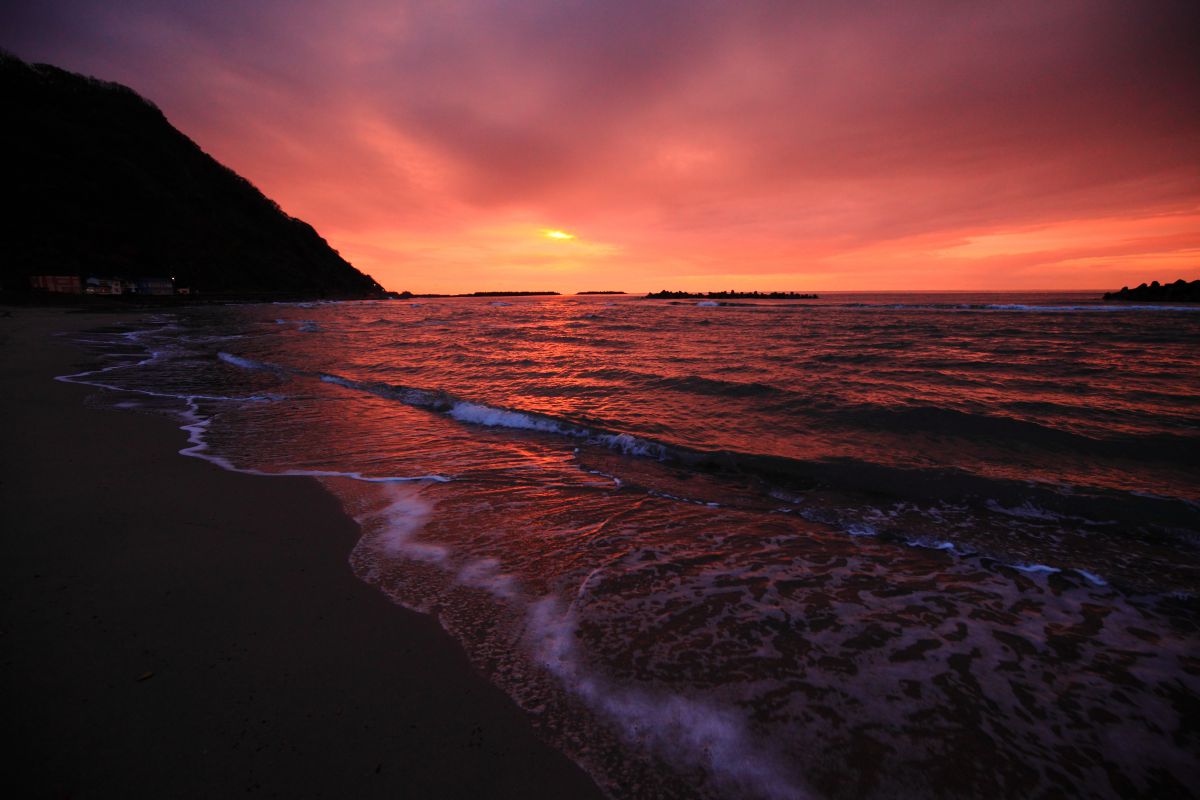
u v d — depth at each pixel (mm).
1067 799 1590
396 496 4098
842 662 2209
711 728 1827
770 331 21297
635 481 4555
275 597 2594
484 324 28047
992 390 8203
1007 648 2340
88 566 2830
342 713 1843
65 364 11227
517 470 4805
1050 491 4188
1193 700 2020
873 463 4891
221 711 1823
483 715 1859
